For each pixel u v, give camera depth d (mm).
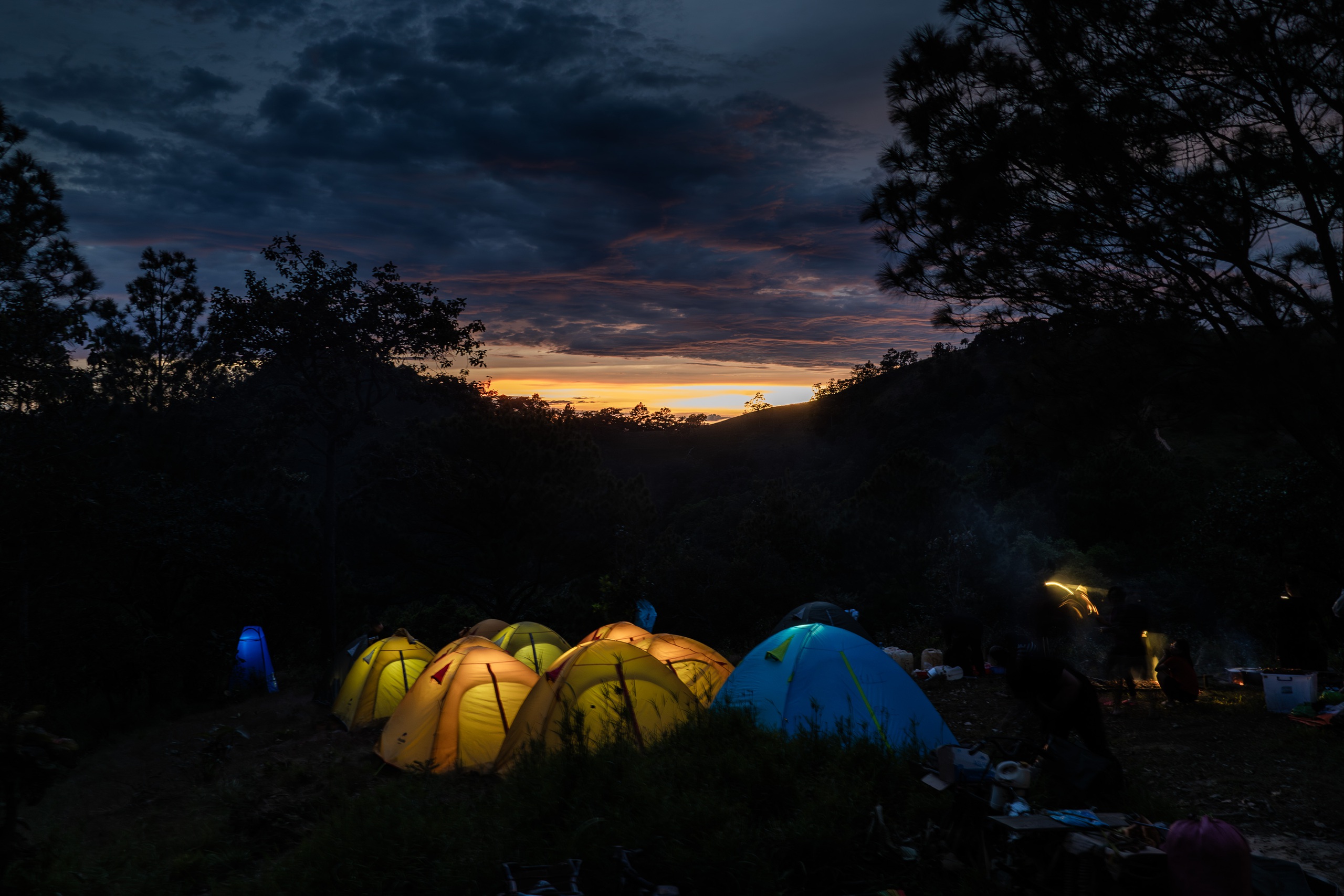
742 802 5859
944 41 9086
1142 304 8844
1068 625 11570
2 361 15711
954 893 4621
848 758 6504
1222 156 8156
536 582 28359
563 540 27094
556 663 9523
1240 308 8352
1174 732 8734
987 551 23547
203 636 19797
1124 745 8289
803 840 5164
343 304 27719
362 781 9680
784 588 27828
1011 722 6766
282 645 27000
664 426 175125
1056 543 26047
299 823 7887
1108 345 9289
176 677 20219
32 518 17172
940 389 105875
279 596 25719
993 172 8727
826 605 13180
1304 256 7676
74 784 11469
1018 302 9523
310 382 27953
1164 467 28125
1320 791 6645
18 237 15484
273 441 28297
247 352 27781
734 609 27359
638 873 4871
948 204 9266
